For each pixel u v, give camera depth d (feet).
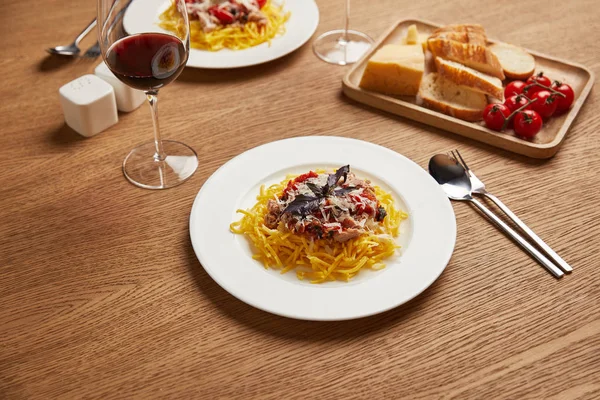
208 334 2.47
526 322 2.50
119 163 3.06
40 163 3.05
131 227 2.80
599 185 2.97
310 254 2.59
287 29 3.70
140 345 2.44
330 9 3.95
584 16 3.88
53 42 3.64
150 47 2.78
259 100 3.37
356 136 3.20
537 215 2.85
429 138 3.19
